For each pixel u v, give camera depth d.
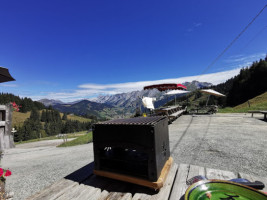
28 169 4.23
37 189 2.96
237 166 3.15
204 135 6.02
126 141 1.60
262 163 3.24
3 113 7.93
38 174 3.74
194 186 1.22
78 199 1.50
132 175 1.66
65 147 7.85
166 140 2.01
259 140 4.99
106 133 1.72
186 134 6.39
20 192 2.87
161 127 1.77
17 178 3.57
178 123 9.59
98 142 1.80
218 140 5.17
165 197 1.47
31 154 6.52
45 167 4.25
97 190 1.64
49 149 7.67
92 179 1.88
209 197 1.12
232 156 3.70
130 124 1.56
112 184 1.75
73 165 4.18
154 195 1.50
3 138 7.75
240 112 13.68
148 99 9.38
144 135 1.51
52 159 5.14
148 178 1.55
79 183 1.81
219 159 3.56
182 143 5.07
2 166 4.78
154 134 1.47
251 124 7.93
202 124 8.65
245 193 1.14
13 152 7.07
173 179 1.83
